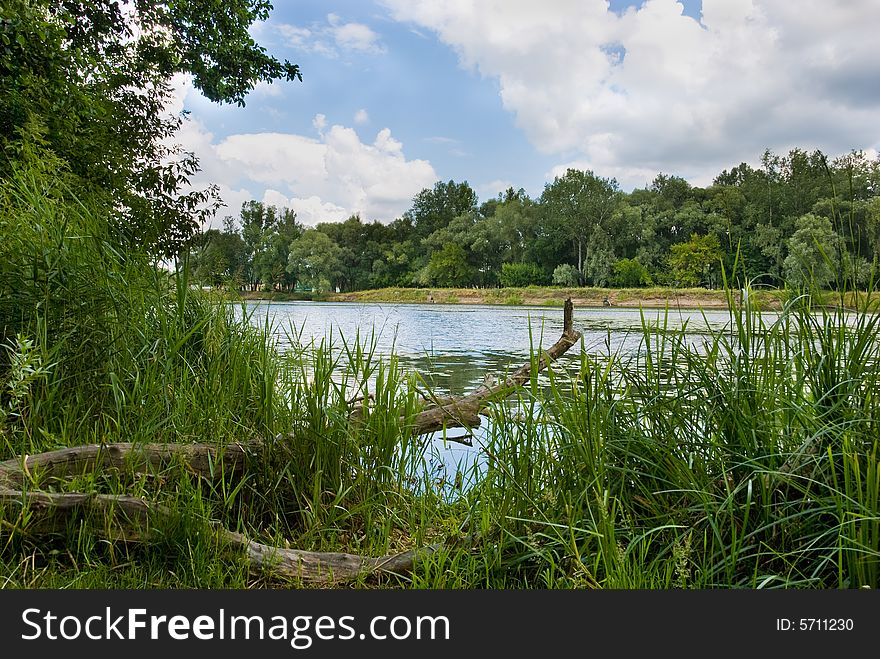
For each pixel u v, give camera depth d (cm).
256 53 1051
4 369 238
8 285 254
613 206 7219
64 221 290
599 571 189
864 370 193
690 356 223
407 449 291
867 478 160
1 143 434
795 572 181
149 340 271
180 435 240
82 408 246
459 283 7788
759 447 196
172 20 948
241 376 286
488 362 850
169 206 756
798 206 5559
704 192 7612
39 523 177
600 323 1734
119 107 775
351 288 8300
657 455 207
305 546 225
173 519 188
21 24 468
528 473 226
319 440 256
